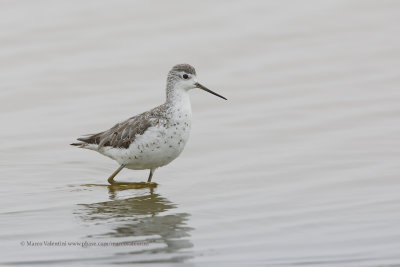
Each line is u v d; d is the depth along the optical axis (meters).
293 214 13.24
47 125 18.98
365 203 13.66
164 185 15.29
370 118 18.53
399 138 17.16
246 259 11.18
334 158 16.27
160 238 12.13
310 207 13.59
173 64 22.66
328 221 12.83
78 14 26.16
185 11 26.34
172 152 14.82
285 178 15.29
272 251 11.52
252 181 15.21
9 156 17.03
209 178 15.52
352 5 26.33
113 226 12.77
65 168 16.47
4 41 24.19
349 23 24.95
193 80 14.90
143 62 22.83
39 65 22.78
